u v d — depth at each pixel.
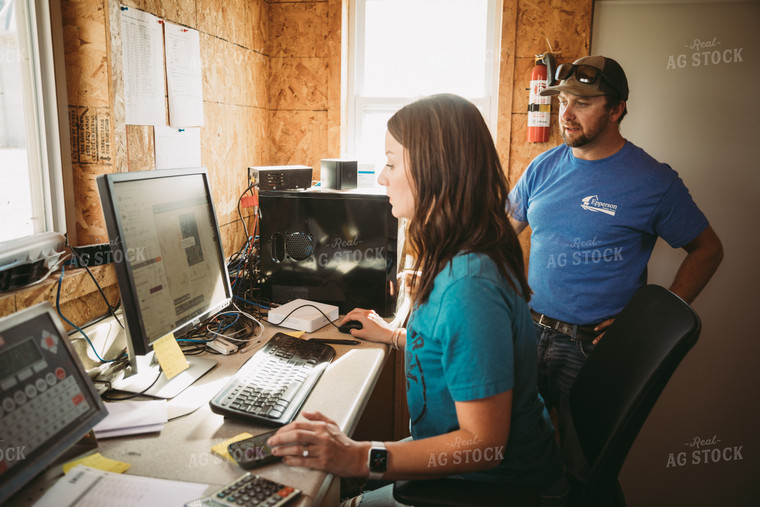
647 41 2.32
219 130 2.17
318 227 1.80
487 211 0.98
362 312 1.61
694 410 2.51
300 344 1.43
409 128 0.99
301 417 1.09
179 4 1.82
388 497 1.12
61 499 0.80
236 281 1.87
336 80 2.59
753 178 2.32
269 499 0.79
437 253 0.99
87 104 1.46
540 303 1.90
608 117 1.76
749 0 2.22
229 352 1.42
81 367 0.93
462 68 2.63
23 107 1.34
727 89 2.29
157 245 1.20
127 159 1.55
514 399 0.99
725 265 2.39
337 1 2.52
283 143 2.70
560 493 1.07
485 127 0.99
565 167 1.91
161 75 1.73
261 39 2.53
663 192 1.72
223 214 2.24
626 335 1.16
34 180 1.39
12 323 0.81
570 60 2.31
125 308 1.09
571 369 1.83
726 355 2.45
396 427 2.16
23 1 1.32
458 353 0.89
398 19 2.65
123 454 0.94
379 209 1.75
